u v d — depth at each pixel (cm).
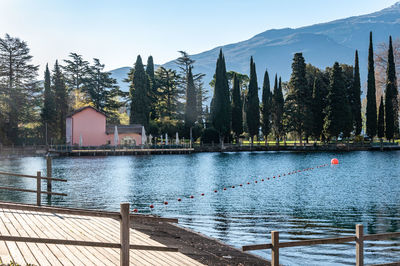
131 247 716
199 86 10931
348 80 9012
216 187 3184
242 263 1060
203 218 1905
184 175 4097
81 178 3762
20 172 4275
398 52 9075
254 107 8775
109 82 10012
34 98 9125
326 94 8694
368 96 8369
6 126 7950
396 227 1730
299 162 5803
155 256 948
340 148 8256
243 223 1788
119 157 6856
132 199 2547
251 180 3691
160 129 8844
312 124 8444
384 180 3591
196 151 8281
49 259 801
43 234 1016
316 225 1752
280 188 3120
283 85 10731
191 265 886
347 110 8081
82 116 7762
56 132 8819
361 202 2402
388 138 8419
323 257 1256
